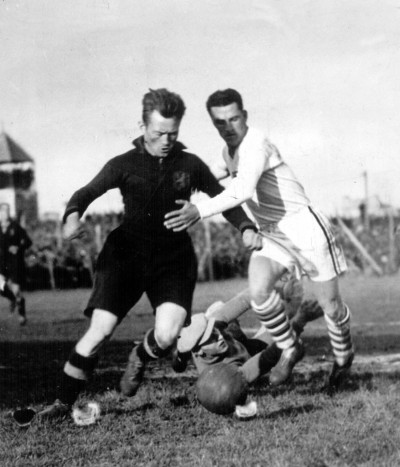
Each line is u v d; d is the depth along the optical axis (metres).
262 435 4.04
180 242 4.29
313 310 5.37
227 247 21.88
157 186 4.14
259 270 4.96
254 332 9.45
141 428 4.30
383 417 4.36
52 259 20.77
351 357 5.36
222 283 20.45
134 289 4.27
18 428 4.32
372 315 12.32
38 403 5.00
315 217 5.10
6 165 26.80
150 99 4.05
